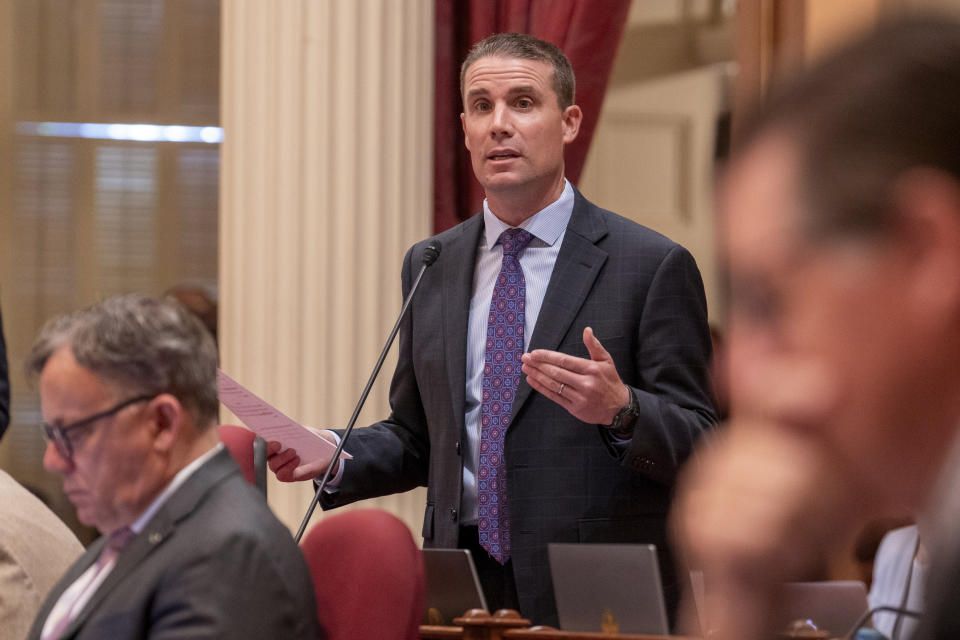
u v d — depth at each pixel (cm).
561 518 698
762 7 1181
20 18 1664
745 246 85
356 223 1134
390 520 555
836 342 82
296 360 1119
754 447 85
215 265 1669
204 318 1418
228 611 448
